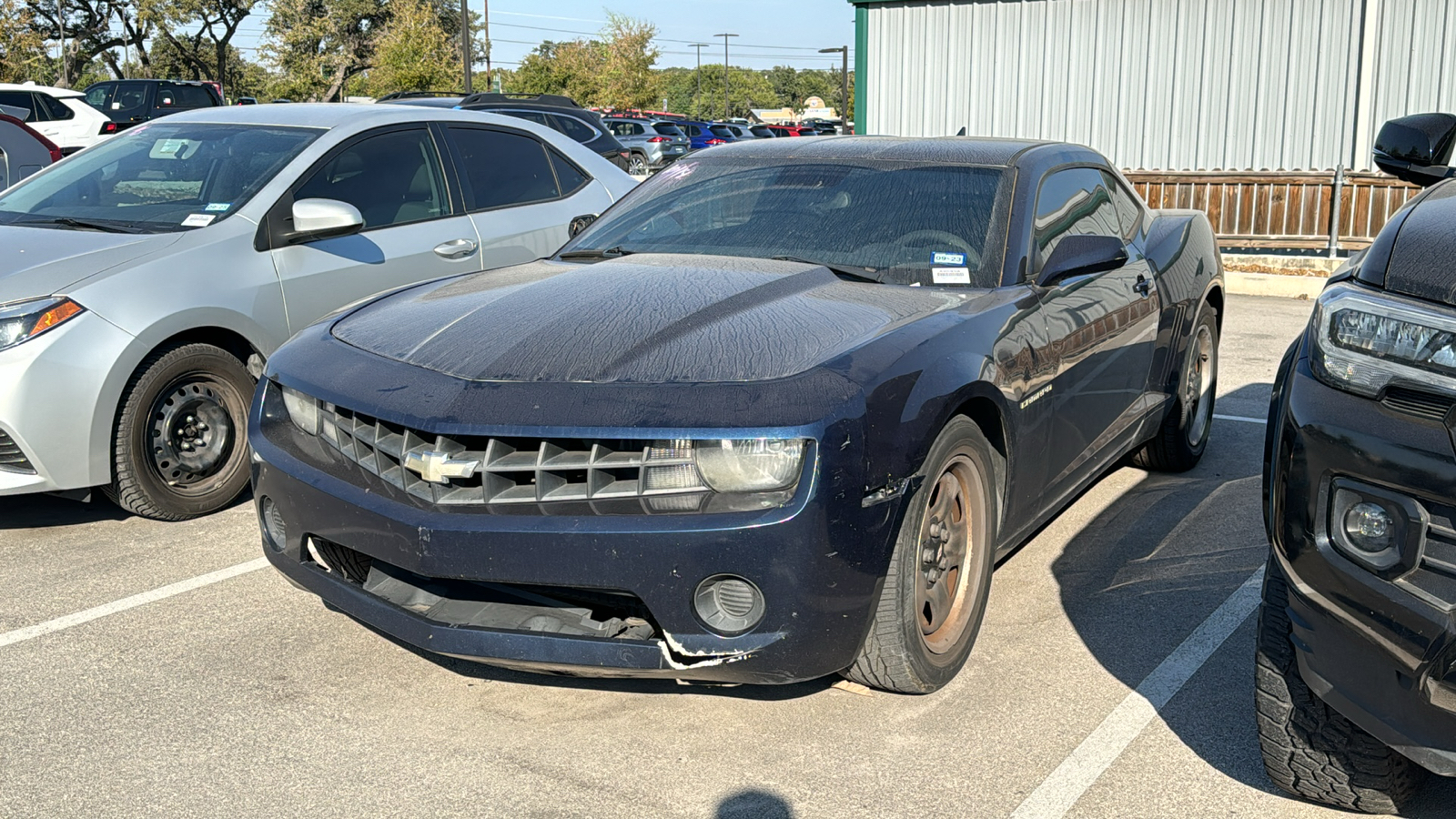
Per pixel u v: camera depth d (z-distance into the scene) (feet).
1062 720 10.01
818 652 8.89
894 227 12.42
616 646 8.91
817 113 396.16
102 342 14.05
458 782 9.06
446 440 9.16
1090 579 13.30
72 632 11.82
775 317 10.18
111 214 16.26
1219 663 11.12
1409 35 44.68
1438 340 6.91
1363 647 7.25
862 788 8.94
